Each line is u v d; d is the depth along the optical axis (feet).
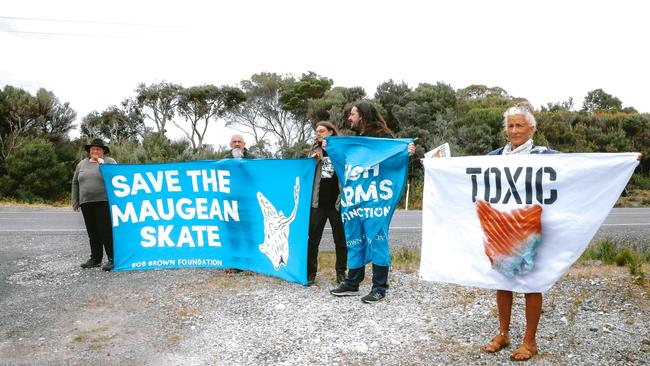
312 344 13.65
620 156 11.60
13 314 16.42
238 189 20.89
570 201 11.97
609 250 24.32
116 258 21.97
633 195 82.53
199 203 21.50
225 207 21.24
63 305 17.26
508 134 13.14
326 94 114.21
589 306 16.55
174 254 21.88
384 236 17.08
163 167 21.56
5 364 12.68
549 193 12.14
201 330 14.82
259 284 19.45
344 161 17.75
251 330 14.71
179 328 15.02
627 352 12.98
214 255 21.61
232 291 18.52
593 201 11.79
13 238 31.40
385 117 96.84
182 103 158.40
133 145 100.37
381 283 17.30
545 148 12.63
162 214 21.84
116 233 21.95
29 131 107.04
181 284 19.54
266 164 20.06
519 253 12.46
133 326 15.25
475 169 13.15
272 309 16.46
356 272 17.89
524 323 15.08
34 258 24.93
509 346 13.33
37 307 17.10
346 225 17.65
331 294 17.92
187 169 21.42
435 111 97.14
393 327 14.84
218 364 12.58
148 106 160.35
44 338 14.38
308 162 19.04
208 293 18.30
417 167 81.00
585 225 11.84
